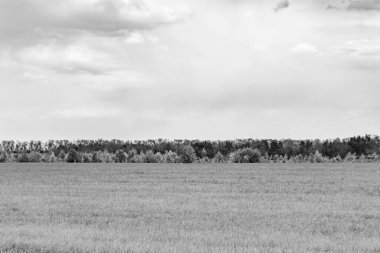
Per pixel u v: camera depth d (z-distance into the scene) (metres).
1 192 36.56
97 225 20.06
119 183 46.59
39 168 78.44
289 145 123.62
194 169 73.38
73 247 14.87
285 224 20.41
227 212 24.41
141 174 61.31
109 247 14.84
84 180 50.88
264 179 51.25
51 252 14.56
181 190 38.41
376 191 37.28
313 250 14.96
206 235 17.50
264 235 17.47
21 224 20.48
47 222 20.98
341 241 16.45
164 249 14.58
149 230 18.78
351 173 61.66
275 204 28.14
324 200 30.56
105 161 113.94
